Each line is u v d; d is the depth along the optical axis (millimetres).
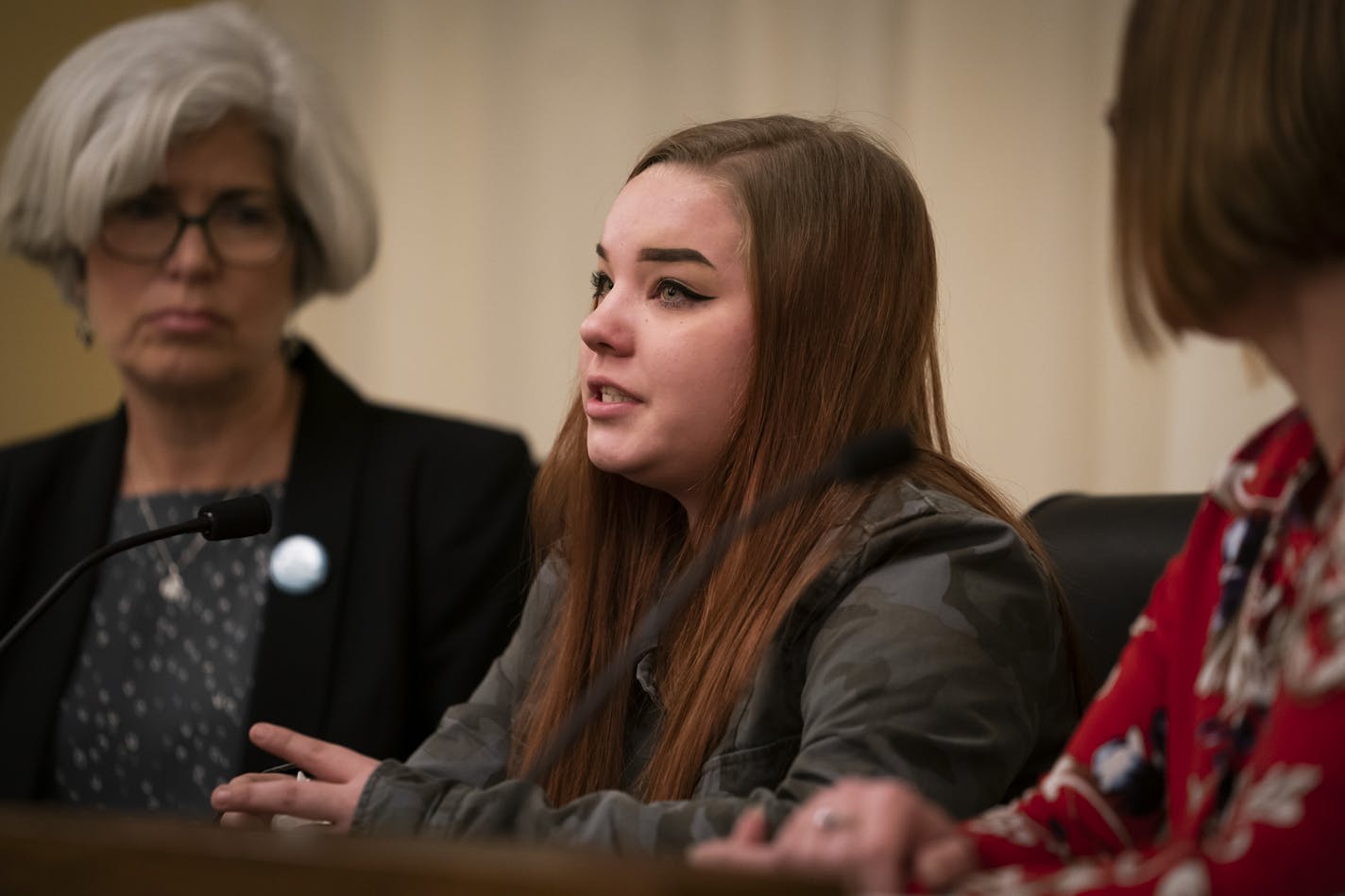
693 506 4570
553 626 5008
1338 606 2412
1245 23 2654
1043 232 9070
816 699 3840
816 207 4426
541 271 10273
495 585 6855
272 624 6527
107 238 6695
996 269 9125
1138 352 2908
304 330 10664
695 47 9883
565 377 10227
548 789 4512
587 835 3721
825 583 4090
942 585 3926
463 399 10422
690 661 4277
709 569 4336
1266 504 2947
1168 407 8711
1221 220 2641
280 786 4086
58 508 6895
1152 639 3205
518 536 6965
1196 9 2713
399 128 10523
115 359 6832
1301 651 2441
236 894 2088
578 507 4832
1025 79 9109
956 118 9188
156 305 6645
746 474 4332
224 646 6621
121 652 6621
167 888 2131
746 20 9727
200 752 6492
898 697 3725
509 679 5082
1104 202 8969
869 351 4410
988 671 3826
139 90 6578
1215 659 2893
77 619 6633
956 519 4066
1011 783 3984
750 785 4008
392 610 6633
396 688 6520
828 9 9516
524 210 10305
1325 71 2586
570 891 1955
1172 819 2979
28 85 10273
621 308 4410
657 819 3676
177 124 6586
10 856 2207
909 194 4621
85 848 2168
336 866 2051
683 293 4375
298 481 6824
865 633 3865
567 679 4680
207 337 6684
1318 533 2643
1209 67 2682
